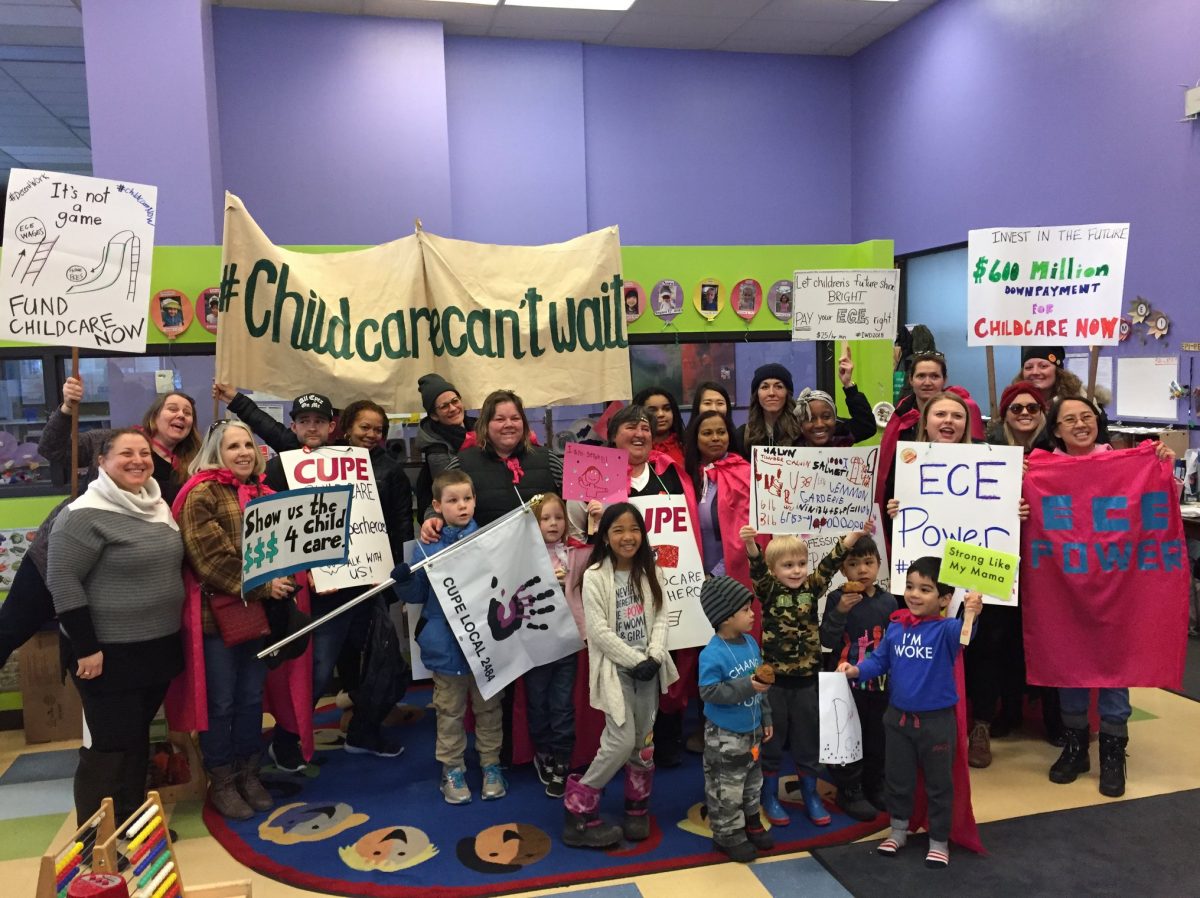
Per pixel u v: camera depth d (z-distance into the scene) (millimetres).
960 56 7301
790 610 3115
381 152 7270
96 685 2857
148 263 3383
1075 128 6262
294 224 7137
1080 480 3398
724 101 8438
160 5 5875
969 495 3221
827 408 3785
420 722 4297
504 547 3283
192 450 3451
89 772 2889
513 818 3252
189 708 3102
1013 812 3215
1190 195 5453
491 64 7734
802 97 8672
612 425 3527
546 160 7891
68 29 6922
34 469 4363
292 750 3711
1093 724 3914
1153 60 5633
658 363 5160
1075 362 6480
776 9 7422
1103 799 3309
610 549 3115
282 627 3238
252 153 7004
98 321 3314
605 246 4188
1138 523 3338
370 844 3072
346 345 3900
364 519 3611
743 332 4797
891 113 8211
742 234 8586
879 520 3459
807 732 3129
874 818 3172
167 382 4293
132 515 2883
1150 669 3309
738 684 2834
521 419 3512
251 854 3014
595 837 3014
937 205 7719
